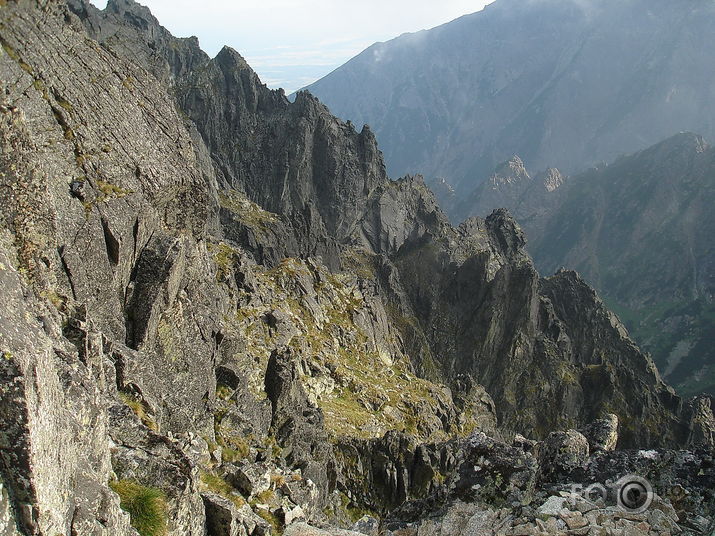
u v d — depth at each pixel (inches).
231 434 1412.4
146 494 714.2
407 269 7126.0
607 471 819.4
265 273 4404.5
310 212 6279.5
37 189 897.5
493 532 767.1
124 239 1173.1
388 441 2561.5
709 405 6648.6
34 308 674.2
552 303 7431.1
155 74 5703.7
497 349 6747.1
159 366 1255.5
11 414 481.7
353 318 4616.1
